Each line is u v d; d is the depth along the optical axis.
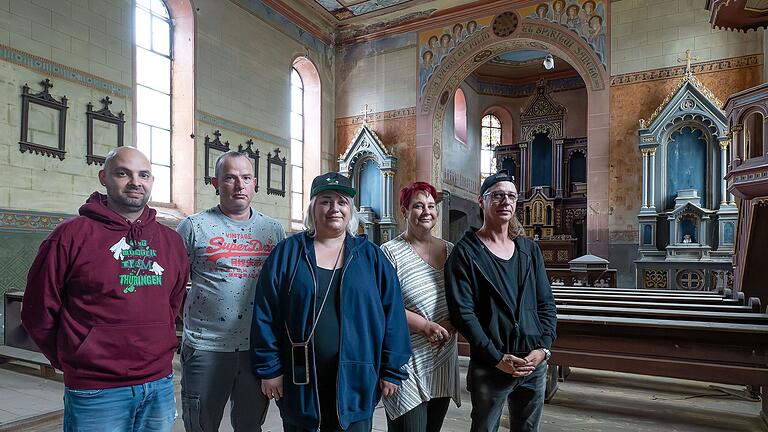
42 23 7.29
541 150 17.62
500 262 2.43
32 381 4.96
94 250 1.81
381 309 2.08
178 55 10.13
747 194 5.55
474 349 2.38
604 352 3.94
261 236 2.63
